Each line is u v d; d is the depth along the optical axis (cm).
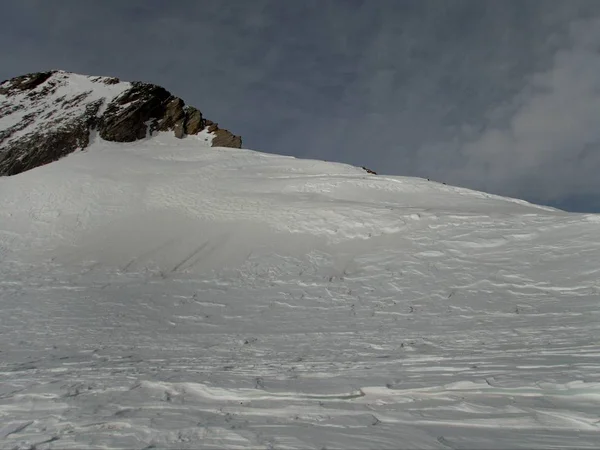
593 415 387
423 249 1281
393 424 407
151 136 3512
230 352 763
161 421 448
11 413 498
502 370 518
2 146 3139
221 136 3547
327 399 486
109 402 519
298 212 1725
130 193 2164
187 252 1569
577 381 451
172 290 1287
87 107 3597
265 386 541
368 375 553
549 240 1181
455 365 561
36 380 626
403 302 985
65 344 864
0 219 2000
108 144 3250
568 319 733
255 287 1243
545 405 418
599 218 1230
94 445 400
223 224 1748
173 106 3769
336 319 934
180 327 978
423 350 661
